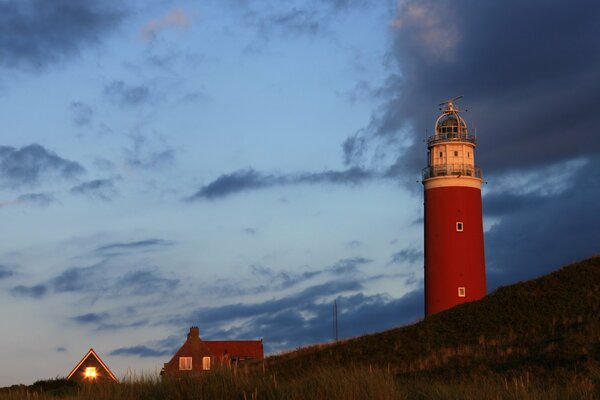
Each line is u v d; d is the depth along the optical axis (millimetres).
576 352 44562
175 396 20953
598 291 57812
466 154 80750
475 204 80125
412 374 47438
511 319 57188
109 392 22359
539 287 61719
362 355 56000
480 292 78250
